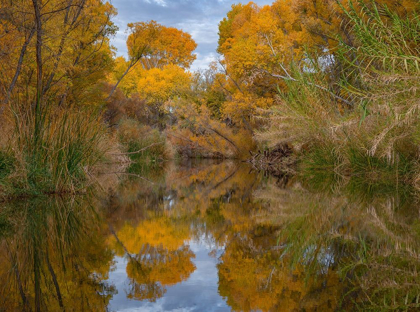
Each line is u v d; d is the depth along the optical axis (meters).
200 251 2.42
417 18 4.61
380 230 2.94
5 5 6.29
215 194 6.09
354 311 1.35
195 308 1.41
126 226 3.39
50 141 5.45
